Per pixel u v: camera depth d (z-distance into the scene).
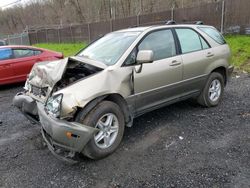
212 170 3.29
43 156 3.84
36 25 47.22
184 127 4.57
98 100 3.54
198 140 4.09
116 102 3.86
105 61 4.07
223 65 5.49
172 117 5.04
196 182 3.08
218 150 3.76
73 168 3.49
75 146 3.26
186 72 4.76
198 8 14.47
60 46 23.73
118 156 3.73
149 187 3.04
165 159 3.59
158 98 4.43
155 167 3.42
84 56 4.56
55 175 3.36
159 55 4.41
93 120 3.45
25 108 4.12
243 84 7.27
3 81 8.27
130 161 3.59
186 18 15.13
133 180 3.18
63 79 3.77
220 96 5.63
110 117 3.69
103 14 33.62
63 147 3.33
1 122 5.27
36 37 31.28
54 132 3.29
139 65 4.02
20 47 8.66
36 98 3.89
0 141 4.39
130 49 4.07
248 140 4.02
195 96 5.26
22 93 4.39
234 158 3.54
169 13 16.06
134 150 3.87
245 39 11.66
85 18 35.50
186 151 3.78
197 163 3.46
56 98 3.34
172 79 4.53
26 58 8.66
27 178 3.32
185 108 5.49
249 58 9.73
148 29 4.46
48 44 27.81
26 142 4.32
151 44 4.37
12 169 3.53
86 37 23.91
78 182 3.20
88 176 3.31
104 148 3.65
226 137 4.15
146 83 4.12
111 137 3.76
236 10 12.90
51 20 42.53
